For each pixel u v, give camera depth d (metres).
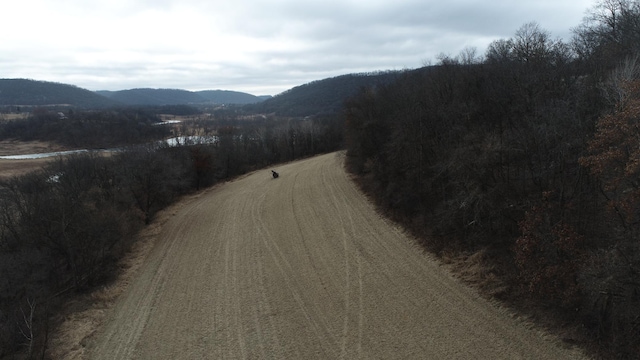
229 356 23.75
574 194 24.06
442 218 33.94
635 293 18.31
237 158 89.12
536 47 40.34
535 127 25.73
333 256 35.47
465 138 32.84
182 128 155.50
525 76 32.03
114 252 39.22
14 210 46.00
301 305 28.48
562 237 21.75
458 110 37.53
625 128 18.23
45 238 36.12
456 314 24.92
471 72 42.31
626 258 18.16
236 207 55.38
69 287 34.19
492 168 30.14
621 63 27.23
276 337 25.12
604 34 40.59
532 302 23.98
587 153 22.05
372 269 32.22
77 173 57.62
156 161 54.91
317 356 23.00
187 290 32.38
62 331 27.62
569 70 31.16
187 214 55.22
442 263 30.97
